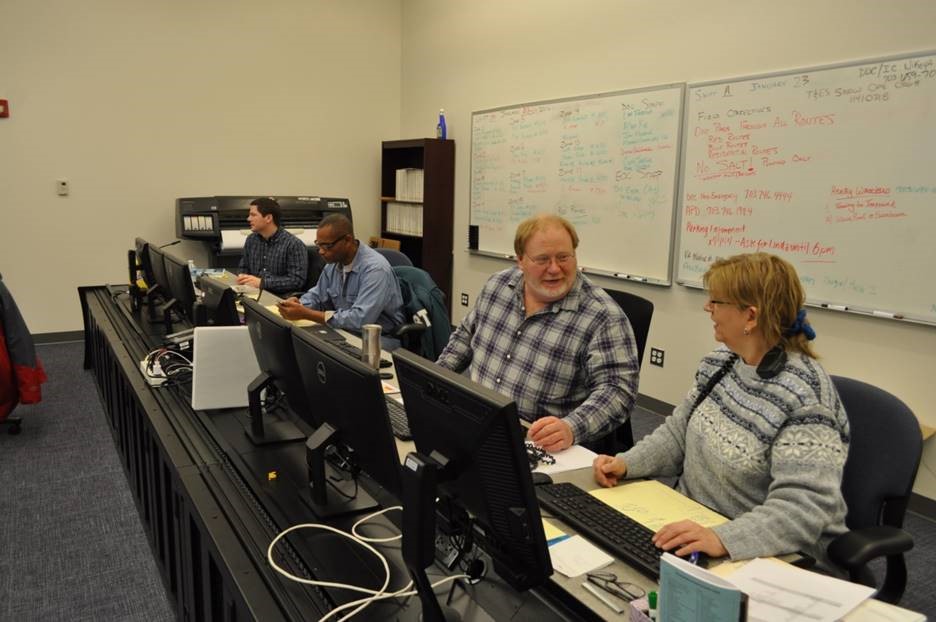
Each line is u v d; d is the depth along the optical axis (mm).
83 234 5062
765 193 3146
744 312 1351
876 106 2701
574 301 1988
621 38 3865
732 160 3277
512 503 985
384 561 1196
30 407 3736
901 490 1434
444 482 1056
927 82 2539
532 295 2061
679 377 3703
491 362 2123
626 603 1060
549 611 1078
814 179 2945
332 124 5902
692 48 3457
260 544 1273
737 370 1448
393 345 3154
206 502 1445
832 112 2852
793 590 1043
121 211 5164
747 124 3193
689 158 3496
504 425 933
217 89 5371
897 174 2660
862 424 1526
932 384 2646
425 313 3268
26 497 2721
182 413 2000
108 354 3123
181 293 2863
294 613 1061
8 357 3287
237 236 5160
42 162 4848
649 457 1567
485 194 5086
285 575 1155
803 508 1196
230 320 2279
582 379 2000
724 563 1155
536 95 4551
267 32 5500
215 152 5441
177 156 5301
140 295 3555
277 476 1570
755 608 996
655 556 1172
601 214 4066
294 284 4316
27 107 4738
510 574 1079
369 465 1308
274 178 5723
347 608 1071
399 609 1080
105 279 5191
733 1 3229
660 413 3824
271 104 5613
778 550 1183
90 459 3090
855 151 2789
